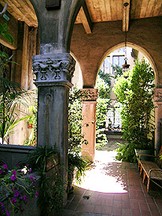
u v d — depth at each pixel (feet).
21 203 6.19
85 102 18.69
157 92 17.33
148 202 10.36
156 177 11.14
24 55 19.12
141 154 16.14
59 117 9.69
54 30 9.65
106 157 21.58
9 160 10.75
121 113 21.88
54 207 8.39
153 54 17.72
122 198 10.80
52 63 9.52
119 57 49.80
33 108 17.22
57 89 9.75
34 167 8.25
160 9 16.52
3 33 7.61
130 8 15.99
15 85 12.61
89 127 18.58
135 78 20.15
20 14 17.58
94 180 13.75
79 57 19.19
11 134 17.79
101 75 47.11
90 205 9.84
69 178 11.10
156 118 17.61
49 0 9.53
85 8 15.94
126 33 18.29
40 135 9.85
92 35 19.02
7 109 13.58
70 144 13.71
